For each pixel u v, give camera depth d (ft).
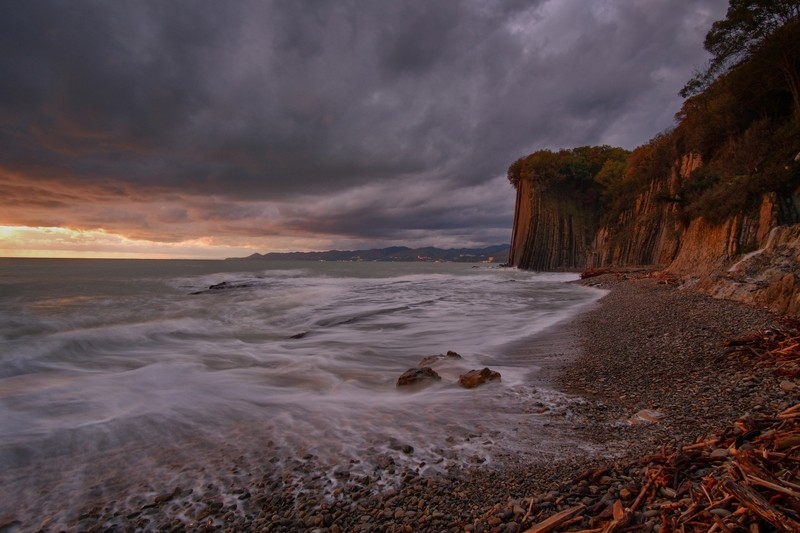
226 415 20.25
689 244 84.64
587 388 22.66
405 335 42.06
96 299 76.48
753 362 21.84
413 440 16.71
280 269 253.03
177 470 14.89
